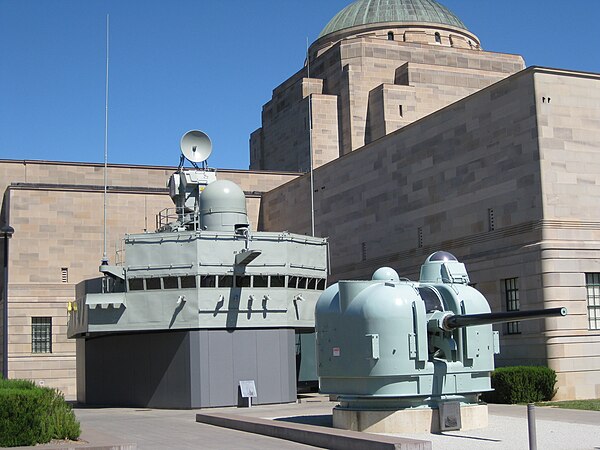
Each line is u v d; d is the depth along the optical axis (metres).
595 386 34.44
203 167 45.72
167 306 37.28
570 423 24.73
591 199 35.97
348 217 50.28
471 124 39.72
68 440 21.59
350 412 23.42
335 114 64.56
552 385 33.22
